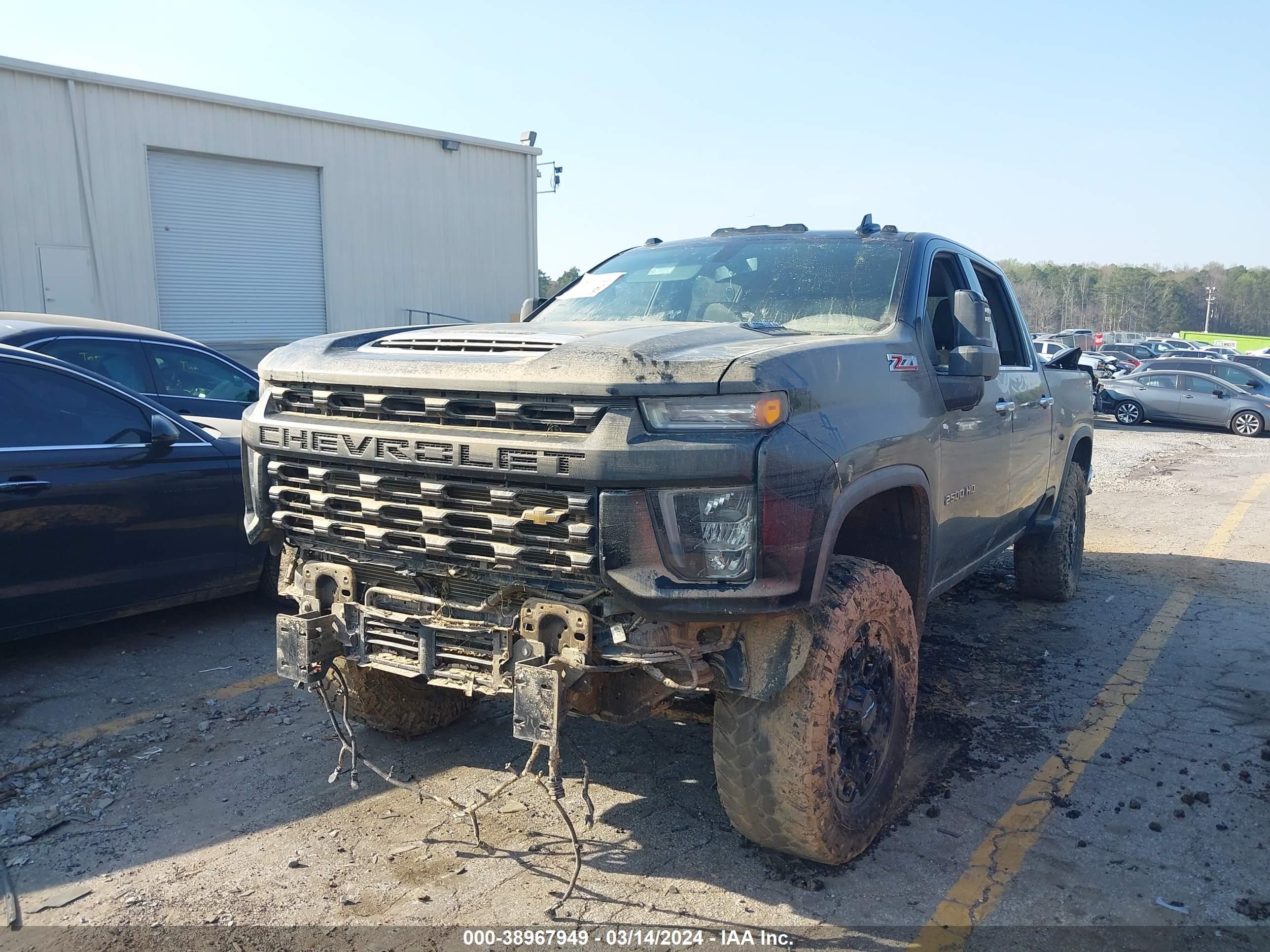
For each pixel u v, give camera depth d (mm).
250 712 4555
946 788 3857
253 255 18562
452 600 3045
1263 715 4633
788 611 2727
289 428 3236
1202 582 7312
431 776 3920
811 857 3162
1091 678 5148
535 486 2750
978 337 3814
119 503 5145
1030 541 6422
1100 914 3023
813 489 2768
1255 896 3131
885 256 4215
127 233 16719
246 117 18000
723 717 3051
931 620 6211
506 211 22500
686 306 4230
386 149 20172
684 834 3479
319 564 3316
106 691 4789
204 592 5652
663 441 2625
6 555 4738
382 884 3148
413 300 20953
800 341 3164
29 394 4957
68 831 3475
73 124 15992
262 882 3156
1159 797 3797
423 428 2932
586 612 2738
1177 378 22578
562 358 2777
